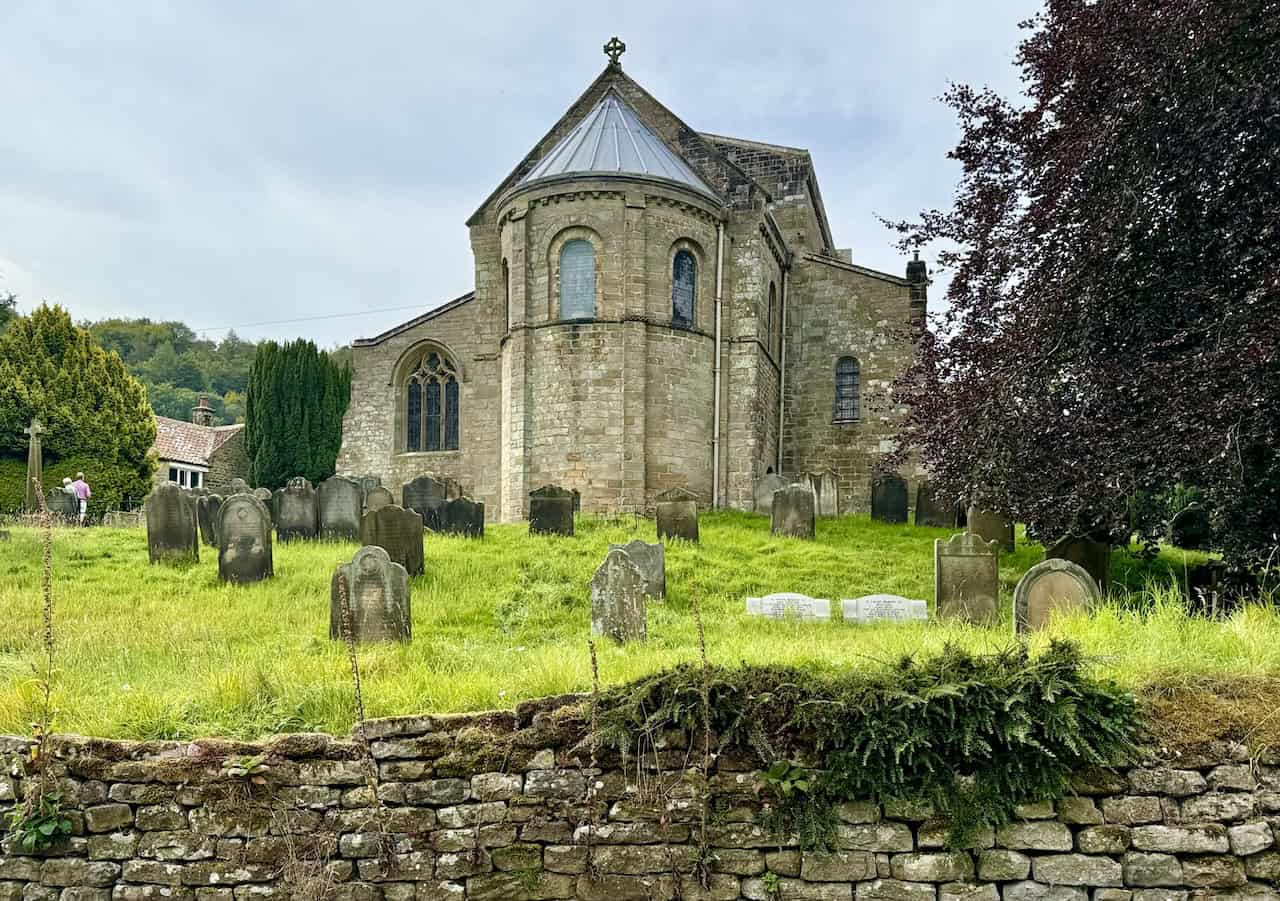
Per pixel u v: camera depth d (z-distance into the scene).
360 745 5.59
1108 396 10.59
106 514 23.94
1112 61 10.91
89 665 8.37
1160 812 5.10
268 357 35.91
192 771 5.59
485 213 25.95
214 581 13.01
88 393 34.12
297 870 5.41
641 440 21.84
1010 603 12.02
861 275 27.92
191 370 85.75
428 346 30.47
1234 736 5.16
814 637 9.20
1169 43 9.89
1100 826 5.12
